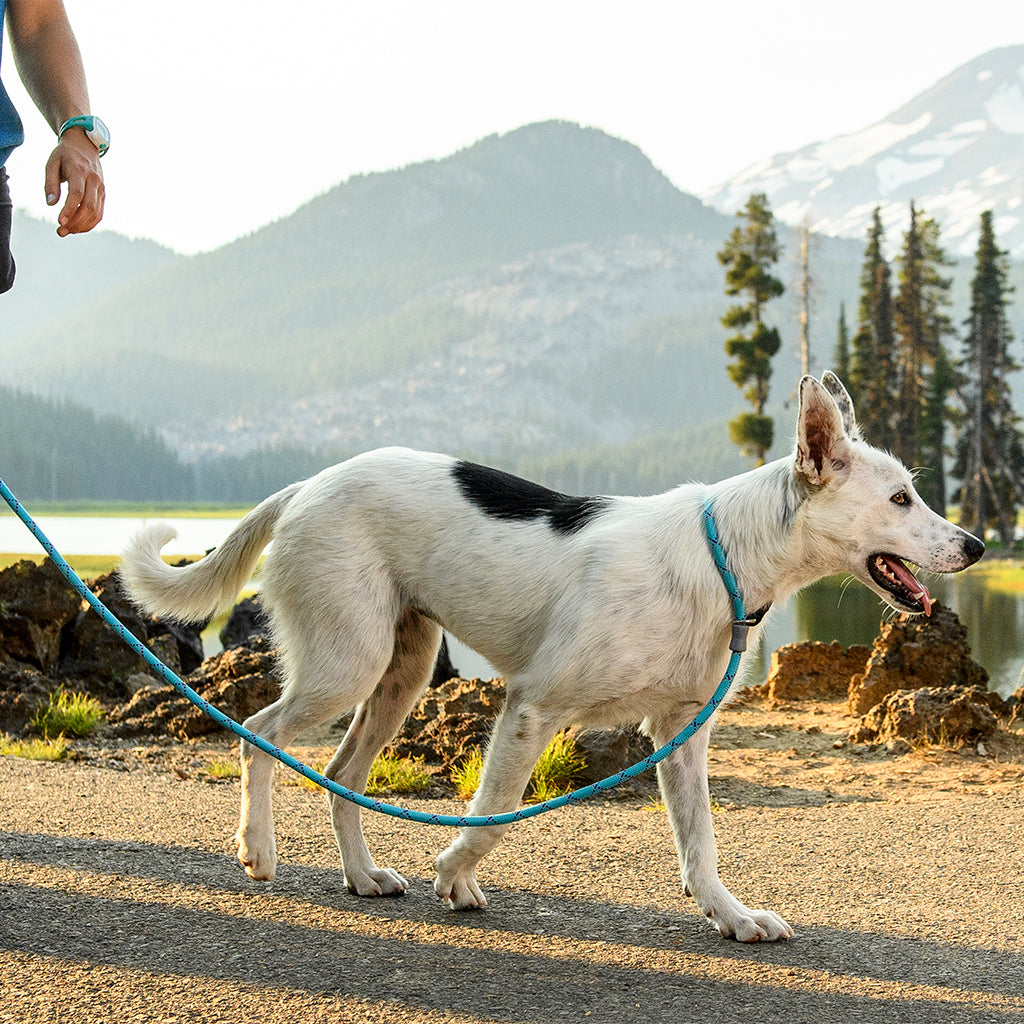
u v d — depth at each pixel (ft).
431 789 25.80
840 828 21.58
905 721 31.94
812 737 34.27
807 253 196.13
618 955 14.11
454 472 16.72
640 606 14.96
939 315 226.17
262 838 15.83
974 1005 12.73
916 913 16.21
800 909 16.44
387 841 19.49
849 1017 12.34
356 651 16.05
